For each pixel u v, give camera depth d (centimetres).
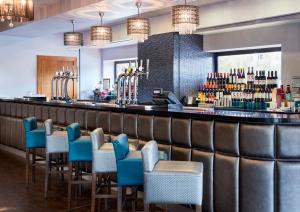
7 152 884
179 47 789
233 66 813
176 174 314
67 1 678
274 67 736
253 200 353
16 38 1041
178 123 424
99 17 728
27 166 589
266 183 347
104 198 471
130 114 498
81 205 492
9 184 596
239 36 746
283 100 628
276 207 346
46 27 862
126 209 470
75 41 817
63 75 803
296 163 344
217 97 738
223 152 379
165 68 802
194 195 314
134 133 489
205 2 679
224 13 666
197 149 406
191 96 797
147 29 642
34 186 585
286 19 600
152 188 317
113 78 1176
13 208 475
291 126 343
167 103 543
